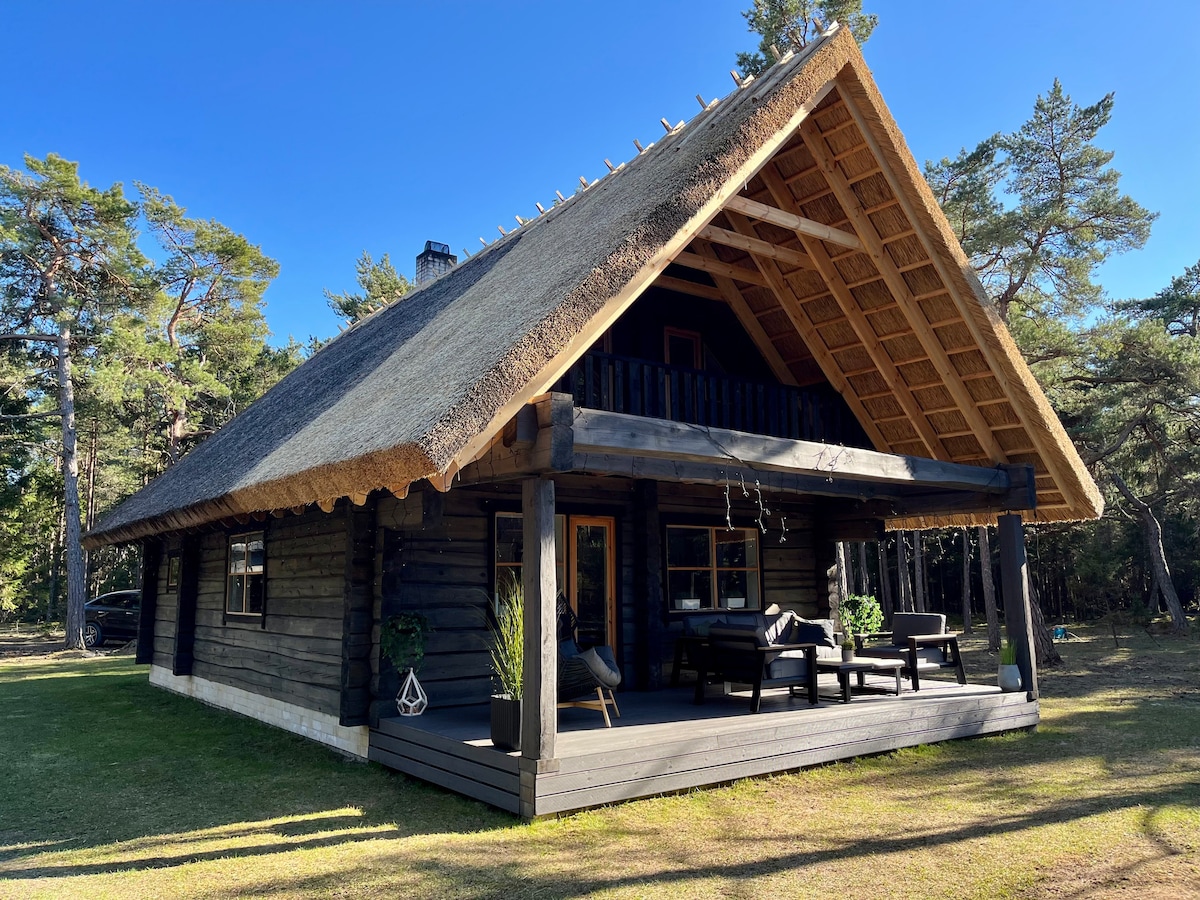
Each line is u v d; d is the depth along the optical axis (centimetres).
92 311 2320
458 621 751
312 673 789
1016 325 1541
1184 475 2048
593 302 488
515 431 486
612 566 888
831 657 790
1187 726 816
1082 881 395
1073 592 2731
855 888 388
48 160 2212
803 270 850
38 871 420
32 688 1255
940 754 690
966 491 856
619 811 510
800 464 630
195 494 902
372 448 477
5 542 2539
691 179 544
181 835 484
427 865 417
